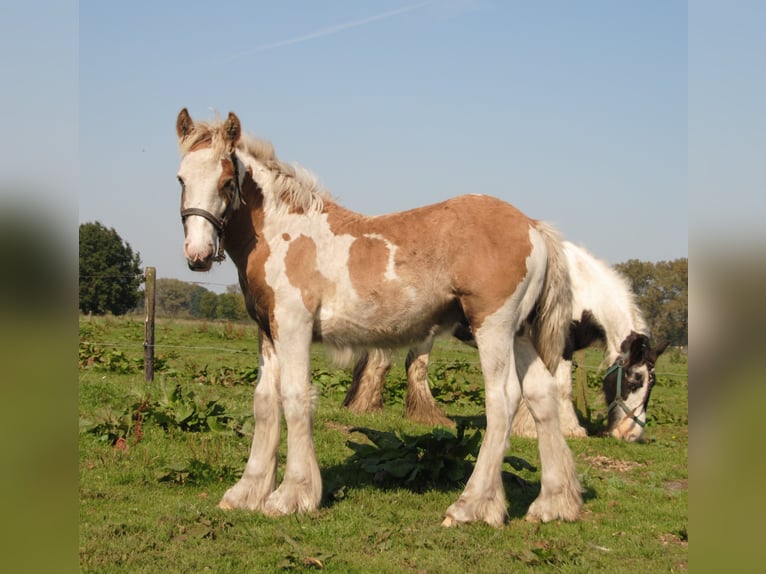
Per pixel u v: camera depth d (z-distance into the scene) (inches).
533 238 204.5
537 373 213.6
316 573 161.5
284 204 212.5
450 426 355.6
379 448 249.8
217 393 390.3
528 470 267.3
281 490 204.1
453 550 177.5
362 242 208.8
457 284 201.5
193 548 172.9
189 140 203.2
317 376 488.4
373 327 209.3
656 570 171.3
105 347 560.4
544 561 172.4
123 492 215.8
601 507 230.4
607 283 358.9
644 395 356.2
